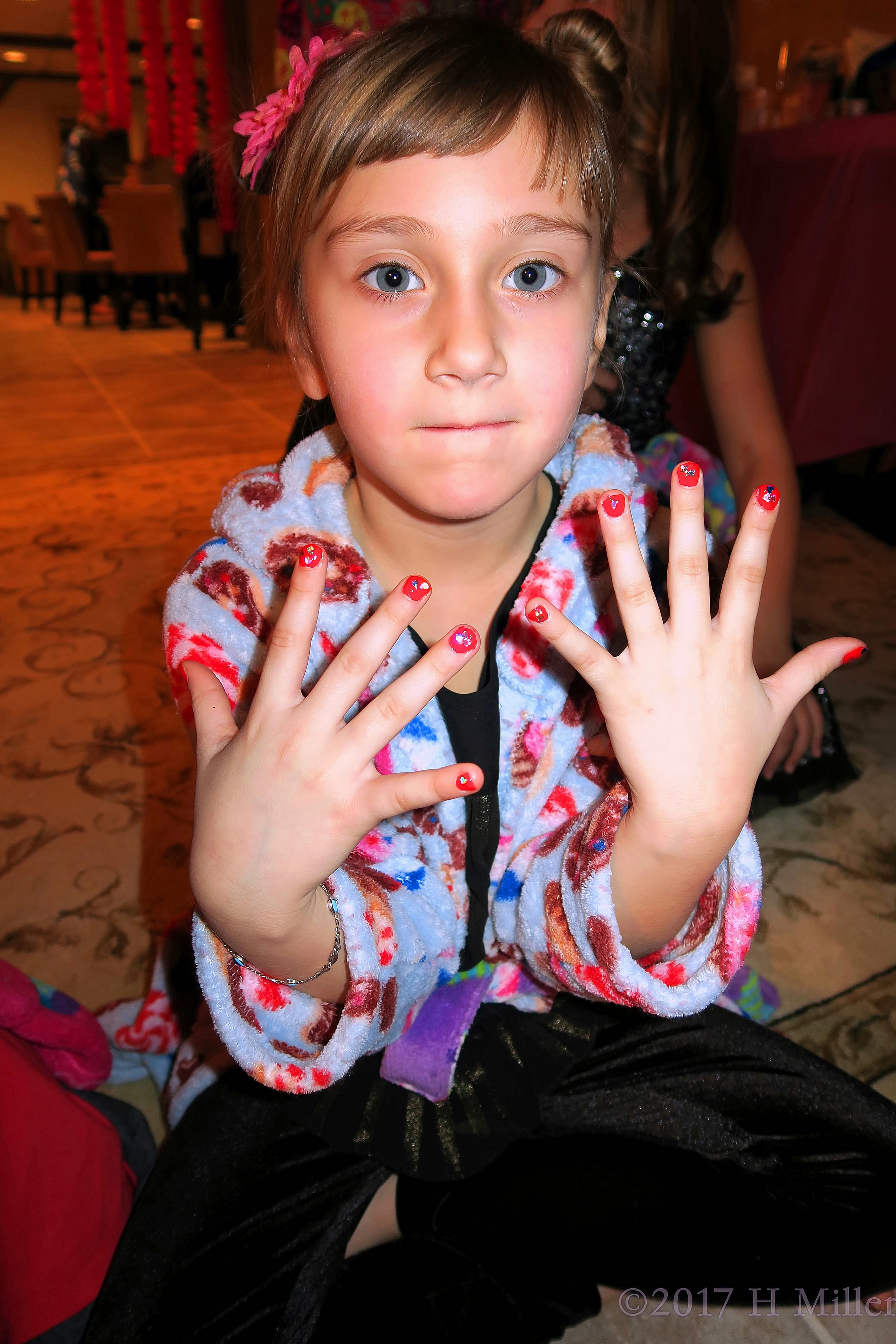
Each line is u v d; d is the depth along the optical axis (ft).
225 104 15.98
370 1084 2.19
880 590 6.93
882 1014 3.52
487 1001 2.37
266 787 1.52
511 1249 2.11
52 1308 2.32
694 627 1.57
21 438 12.78
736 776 1.61
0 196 36.65
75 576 7.91
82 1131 2.47
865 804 4.73
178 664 2.10
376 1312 2.03
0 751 5.40
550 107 1.61
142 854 4.53
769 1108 2.22
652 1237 2.07
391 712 1.48
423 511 1.75
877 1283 2.09
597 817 1.79
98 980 3.79
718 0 3.12
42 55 32.50
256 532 2.16
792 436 5.69
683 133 3.19
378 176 1.57
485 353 1.52
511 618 2.13
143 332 24.29
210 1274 1.98
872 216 5.23
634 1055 2.36
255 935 1.65
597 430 2.34
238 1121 2.28
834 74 7.64
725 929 1.81
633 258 3.41
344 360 1.66
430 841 2.16
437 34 1.69
